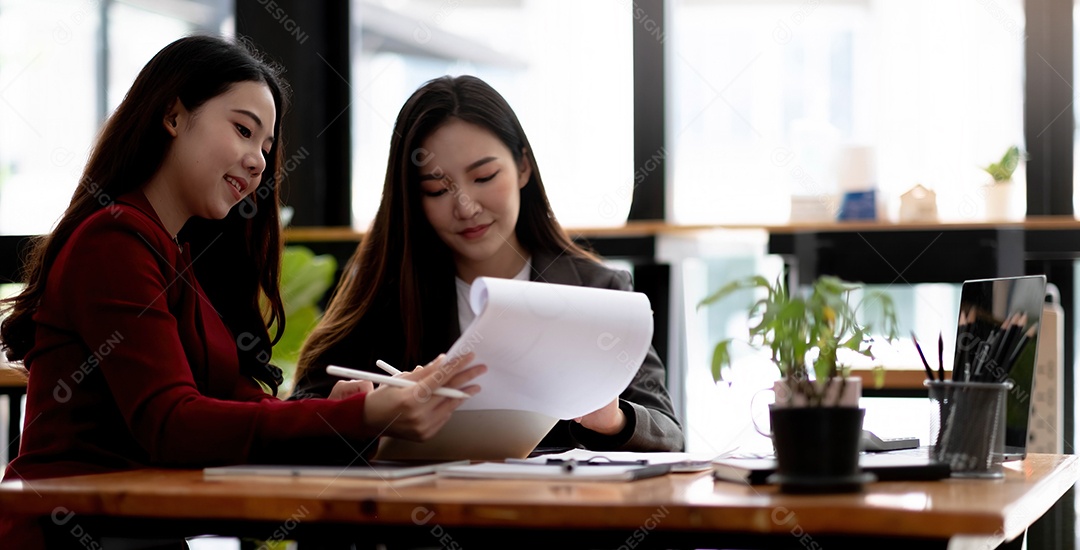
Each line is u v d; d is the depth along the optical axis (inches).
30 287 62.1
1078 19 135.6
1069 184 136.5
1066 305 132.5
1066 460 62.3
